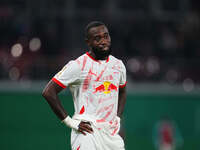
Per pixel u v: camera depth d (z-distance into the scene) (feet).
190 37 152.25
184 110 135.85
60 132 128.26
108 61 55.31
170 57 147.43
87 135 53.88
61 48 142.41
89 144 53.57
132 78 137.80
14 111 128.57
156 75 139.33
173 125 134.31
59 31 144.46
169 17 153.79
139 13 152.05
